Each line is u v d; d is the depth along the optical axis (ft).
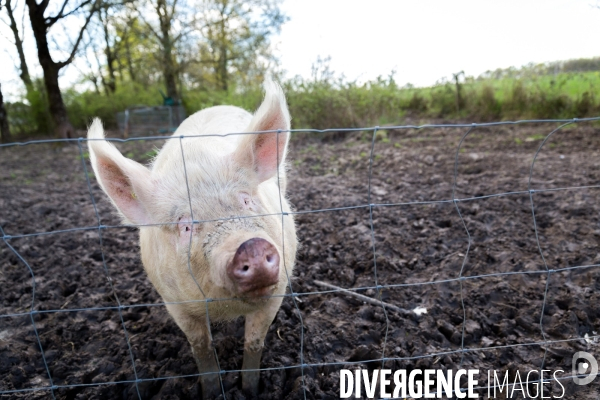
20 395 3.78
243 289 2.61
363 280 5.33
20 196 10.72
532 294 4.73
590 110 15.35
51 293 5.43
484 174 9.48
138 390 3.51
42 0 20.48
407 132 15.55
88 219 8.51
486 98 18.48
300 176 10.66
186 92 31.32
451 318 4.47
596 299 4.50
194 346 3.62
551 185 8.23
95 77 34.32
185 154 3.24
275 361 3.92
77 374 4.00
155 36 28.27
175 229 3.01
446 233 6.36
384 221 6.96
